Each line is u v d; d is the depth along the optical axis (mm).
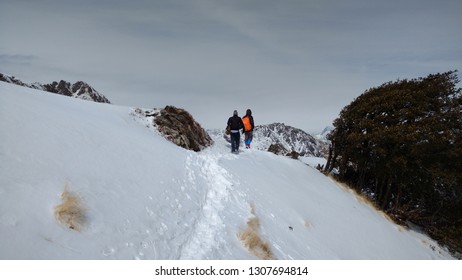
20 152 5523
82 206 5180
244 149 18656
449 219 20047
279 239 8469
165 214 6773
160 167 8828
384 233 15133
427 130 17750
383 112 21031
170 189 7969
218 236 6938
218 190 9711
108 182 6398
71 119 8484
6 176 4766
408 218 20031
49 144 6336
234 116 16609
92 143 7641
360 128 21609
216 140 22375
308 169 20094
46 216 4527
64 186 5375
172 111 18906
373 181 24016
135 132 12344
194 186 9133
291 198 12555
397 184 20719
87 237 4727
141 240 5508
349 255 10672
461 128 18984
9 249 3752
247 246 7133
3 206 4207
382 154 19297
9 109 6773
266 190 11797
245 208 9211
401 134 18328
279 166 17266
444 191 20344
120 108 16656
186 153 12070
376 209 19641
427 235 19359
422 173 19078
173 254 5703
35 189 4867
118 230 5316
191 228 6867
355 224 14094
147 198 6855
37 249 3973
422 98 19844
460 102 19672
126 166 7605
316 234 10758
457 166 18562
